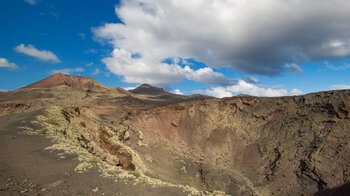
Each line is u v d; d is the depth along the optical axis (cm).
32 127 2725
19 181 1352
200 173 4738
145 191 1545
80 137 3241
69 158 1923
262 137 5209
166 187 1716
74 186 1415
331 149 3778
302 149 4194
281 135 4869
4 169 1483
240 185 4091
